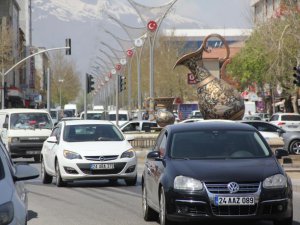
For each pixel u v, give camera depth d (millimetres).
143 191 25641
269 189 20703
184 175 21031
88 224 24141
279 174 21078
